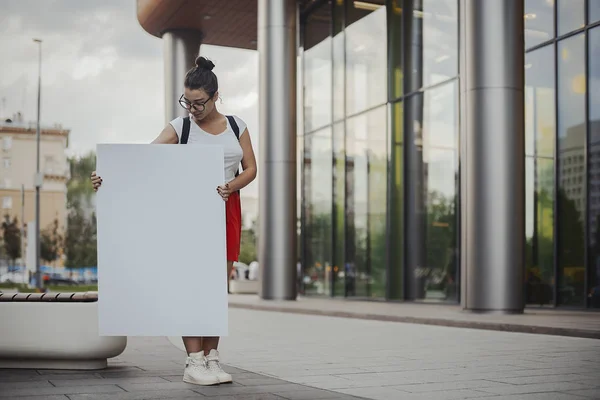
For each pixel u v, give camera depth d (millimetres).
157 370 4977
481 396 4020
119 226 4047
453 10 15734
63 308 4840
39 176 31094
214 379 4262
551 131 13703
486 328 9297
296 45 18844
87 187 60531
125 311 4035
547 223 13727
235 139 4355
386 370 5227
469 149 11664
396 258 17516
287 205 18562
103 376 4633
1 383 4285
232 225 4262
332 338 8211
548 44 13773
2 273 59750
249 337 8406
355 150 19656
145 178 4070
